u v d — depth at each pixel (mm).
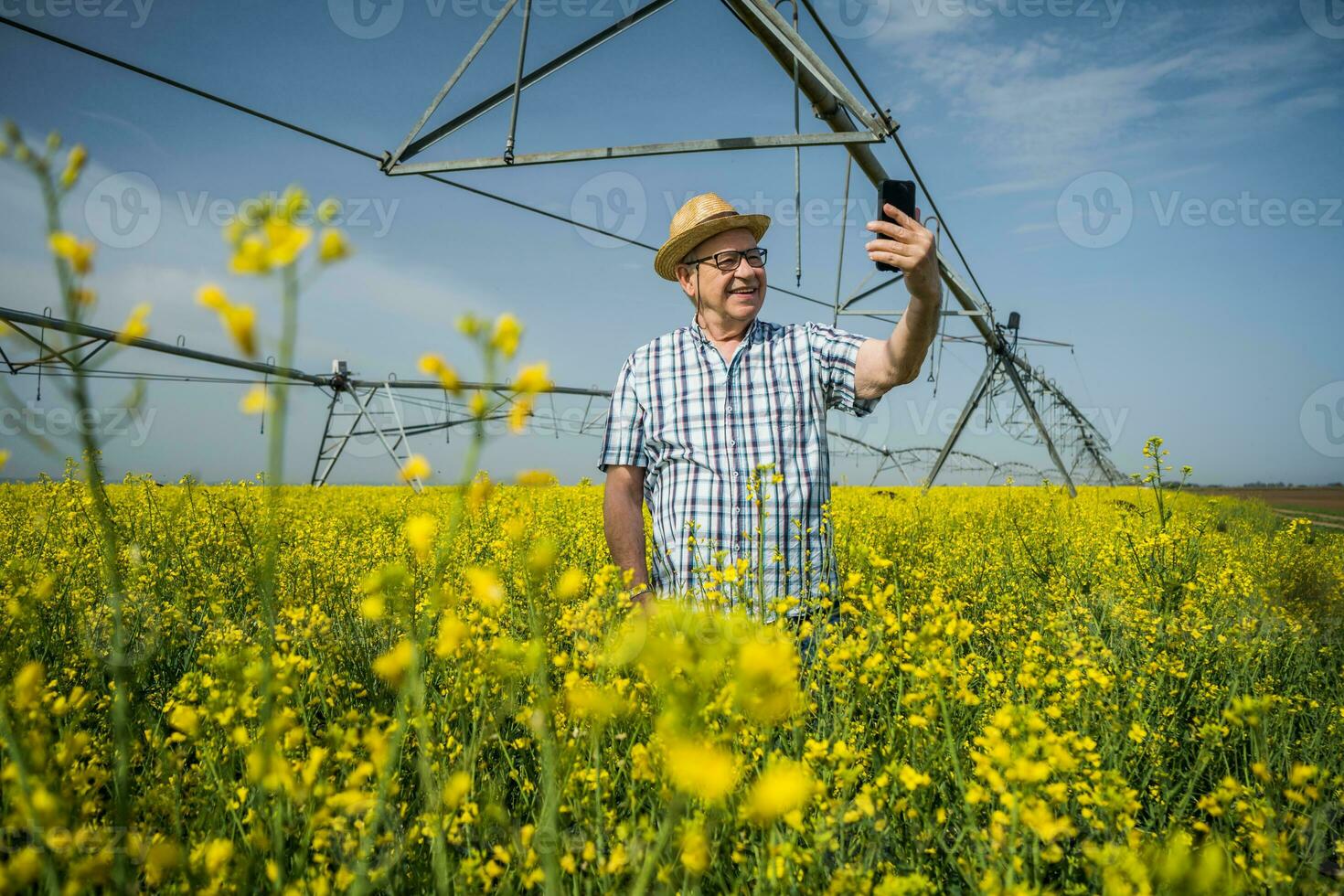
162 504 4941
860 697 1945
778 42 5418
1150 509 6332
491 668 1448
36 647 2521
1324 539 7219
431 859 1588
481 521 5242
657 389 3307
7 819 1203
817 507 3117
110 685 2514
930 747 1803
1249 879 1460
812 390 3199
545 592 2293
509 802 2033
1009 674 2549
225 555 4242
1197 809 2225
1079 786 1619
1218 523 10852
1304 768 1732
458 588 3475
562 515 6414
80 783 1396
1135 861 1284
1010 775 1307
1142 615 3367
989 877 1273
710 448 3150
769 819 1330
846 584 2014
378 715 1924
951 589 4434
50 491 6012
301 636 2529
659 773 1416
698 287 3309
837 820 1468
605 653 1527
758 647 863
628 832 1487
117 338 860
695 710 873
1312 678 3350
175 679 2799
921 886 1352
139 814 1591
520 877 1481
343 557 4879
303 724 1939
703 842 1189
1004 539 5824
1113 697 2535
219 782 1577
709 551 3049
